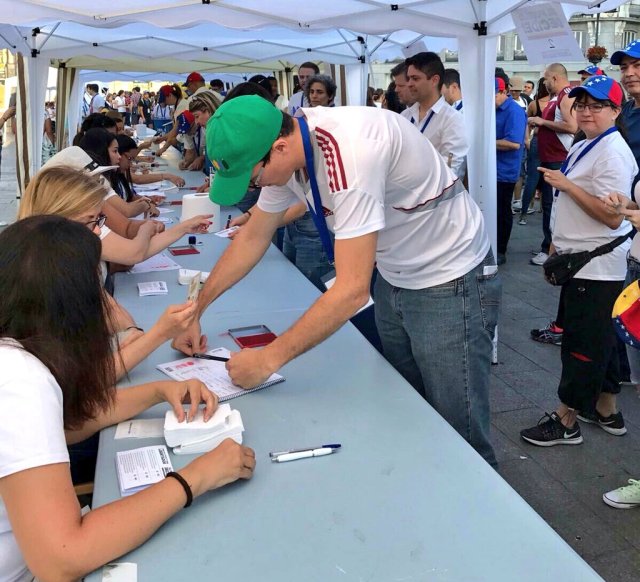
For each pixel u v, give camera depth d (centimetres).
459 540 111
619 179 264
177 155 838
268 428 150
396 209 179
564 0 345
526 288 532
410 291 197
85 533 102
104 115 523
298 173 167
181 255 318
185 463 136
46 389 106
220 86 927
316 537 112
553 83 628
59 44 672
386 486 127
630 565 221
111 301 207
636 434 306
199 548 110
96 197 201
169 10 448
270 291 261
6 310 109
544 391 351
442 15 369
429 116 399
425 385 207
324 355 193
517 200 891
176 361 187
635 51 287
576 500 257
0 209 829
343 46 736
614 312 211
